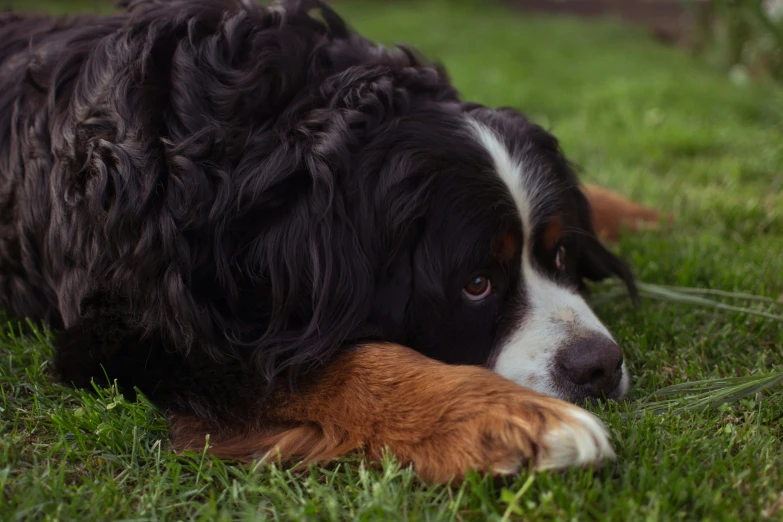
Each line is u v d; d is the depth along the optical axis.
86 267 2.26
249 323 2.19
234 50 2.39
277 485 1.78
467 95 6.80
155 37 2.38
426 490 1.74
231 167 2.20
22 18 3.23
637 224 3.75
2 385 2.23
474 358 2.32
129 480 1.86
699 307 2.83
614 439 1.86
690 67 8.84
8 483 1.77
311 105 2.33
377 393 1.90
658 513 1.56
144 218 2.14
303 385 2.02
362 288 2.17
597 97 6.63
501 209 2.28
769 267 3.09
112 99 2.30
